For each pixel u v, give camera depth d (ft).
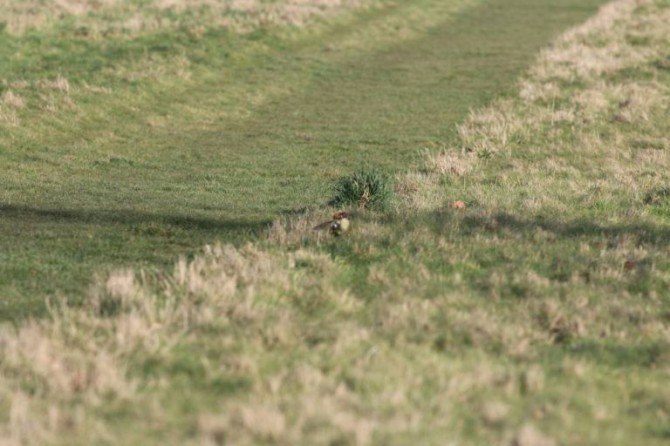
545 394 79.61
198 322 93.97
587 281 114.21
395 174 177.88
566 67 295.48
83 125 220.23
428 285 110.01
